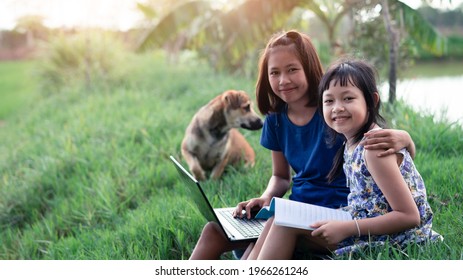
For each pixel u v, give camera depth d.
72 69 13.98
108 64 13.38
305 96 3.20
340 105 2.70
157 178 5.62
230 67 11.86
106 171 6.14
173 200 4.73
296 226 2.54
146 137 6.96
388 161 2.54
